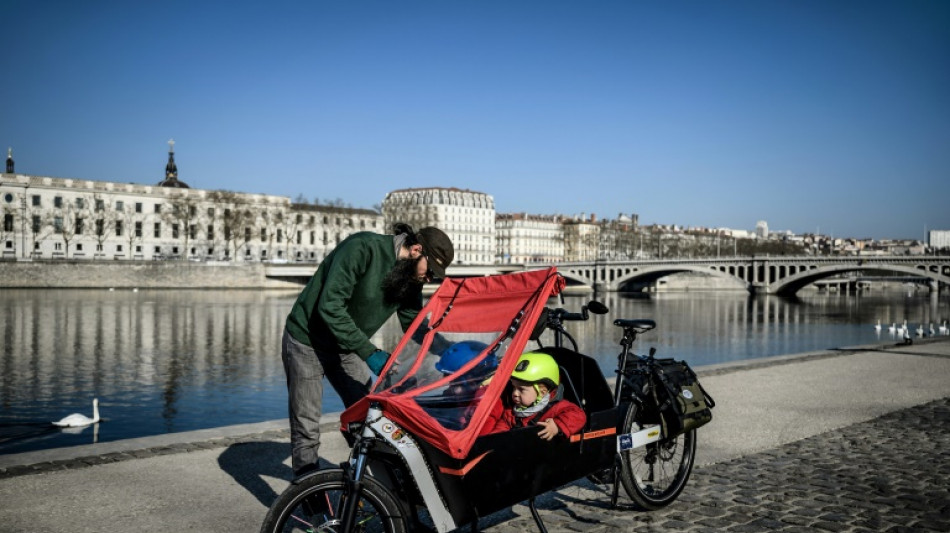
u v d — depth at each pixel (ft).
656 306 284.61
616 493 19.27
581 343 144.36
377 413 13.89
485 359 15.08
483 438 14.24
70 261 327.06
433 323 16.24
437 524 13.75
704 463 24.64
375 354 15.79
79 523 18.07
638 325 19.33
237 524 18.15
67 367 106.93
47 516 18.54
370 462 14.23
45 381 94.17
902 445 27.27
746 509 19.83
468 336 15.85
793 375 45.65
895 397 37.78
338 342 15.98
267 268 366.63
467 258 599.57
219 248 443.32
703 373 46.32
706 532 18.07
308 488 13.17
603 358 120.16
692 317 223.51
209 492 20.62
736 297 373.81
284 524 13.05
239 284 361.51
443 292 16.74
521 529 18.15
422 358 15.44
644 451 19.84
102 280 333.42
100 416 71.77
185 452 24.93
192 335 152.05
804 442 27.73
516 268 400.88
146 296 289.33
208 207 439.63
